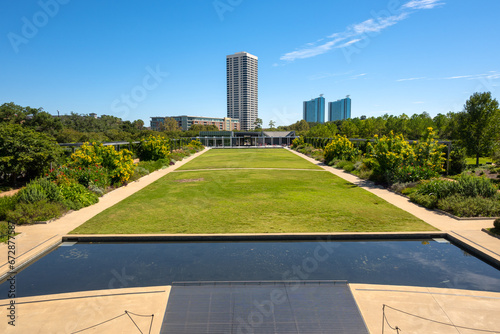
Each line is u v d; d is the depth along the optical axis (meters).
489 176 17.86
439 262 7.11
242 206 11.76
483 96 21.84
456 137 23.95
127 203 12.38
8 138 14.61
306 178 18.83
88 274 6.55
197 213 10.77
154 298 5.49
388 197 13.20
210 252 7.68
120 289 5.79
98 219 10.05
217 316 4.74
